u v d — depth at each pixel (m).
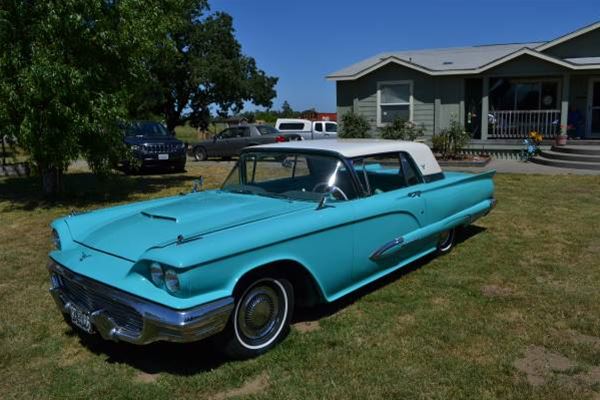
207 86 32.19
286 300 3.69
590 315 4.09
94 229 4.08
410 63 17.66
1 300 4.70
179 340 3.04
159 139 15.39
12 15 8.98
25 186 12.52
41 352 3.71
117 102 9.82
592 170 13.23
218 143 20.14
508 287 4.75
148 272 3.23
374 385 3.15
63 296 3.80
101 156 10.08
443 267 5.36
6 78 8.88
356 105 18.92
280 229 3.58
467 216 5.77
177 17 12.59
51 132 9.09
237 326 3.39
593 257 5.61
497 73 17.16
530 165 14.87
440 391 3.08
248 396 3.08
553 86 17.94
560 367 3.33
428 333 3.82
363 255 4.28
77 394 3.15
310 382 3.20
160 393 3.14
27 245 6.67
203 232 3.47
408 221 4.77
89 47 9.59
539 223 7.22
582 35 17.08
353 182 4.31
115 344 3.81
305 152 4.45
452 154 16.00
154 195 10.85
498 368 3.31
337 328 3.93
